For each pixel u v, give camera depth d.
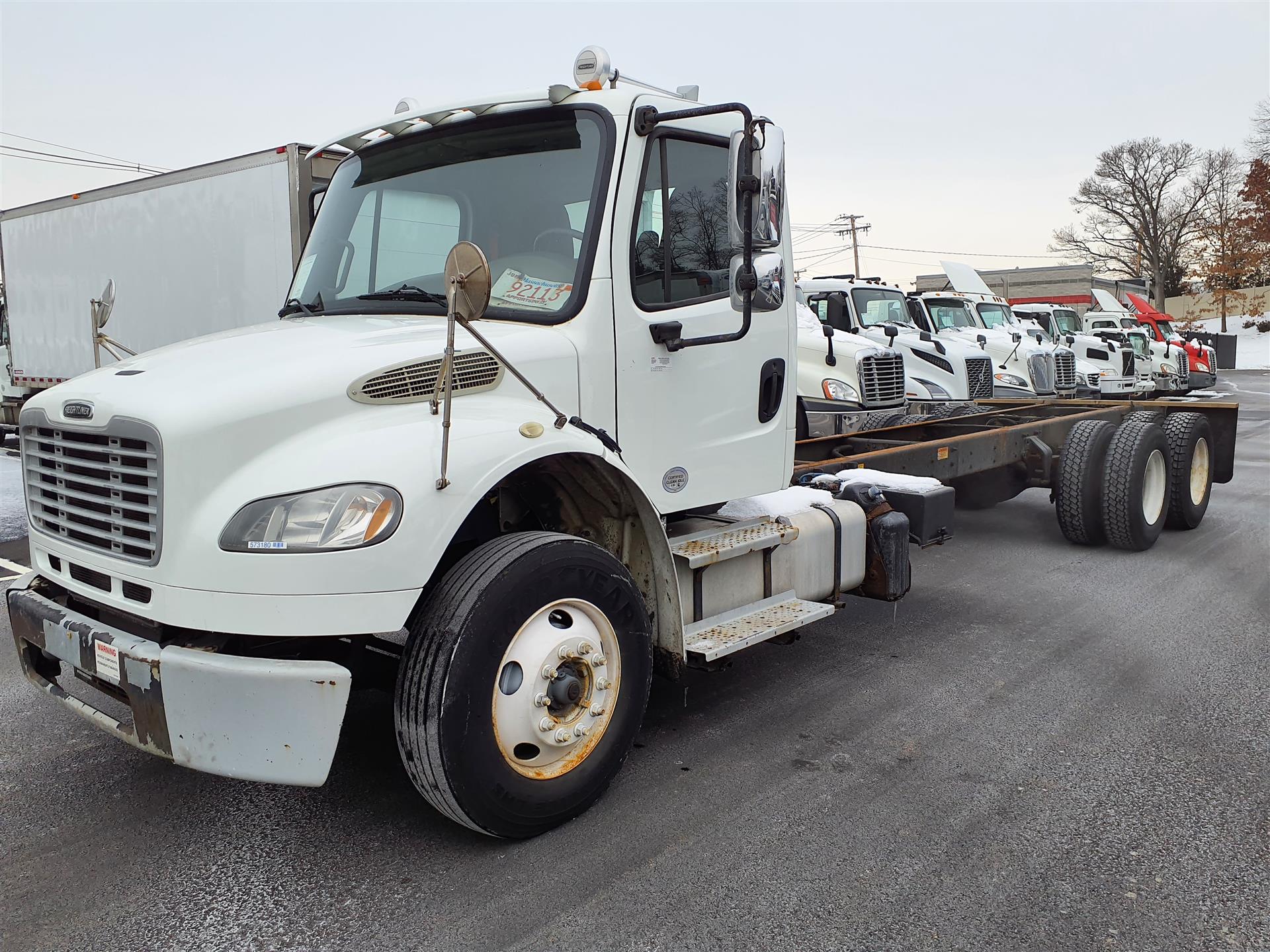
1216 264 62.00
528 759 3.03
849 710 4.23
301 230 9.48
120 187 11.27
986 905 2.71
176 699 2.64
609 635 3.18
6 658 5.00
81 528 3.00
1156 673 4.70
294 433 2.76
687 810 3.28
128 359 3.75
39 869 2.92
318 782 2.59
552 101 3.52
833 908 2.70
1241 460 13.54
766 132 3.20
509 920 2.63
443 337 3.14
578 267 3.38
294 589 2.56
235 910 2.69
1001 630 5.43
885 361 11.65
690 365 3.72
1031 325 20.45
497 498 3.57
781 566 4.17
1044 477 7.68
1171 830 3.14
